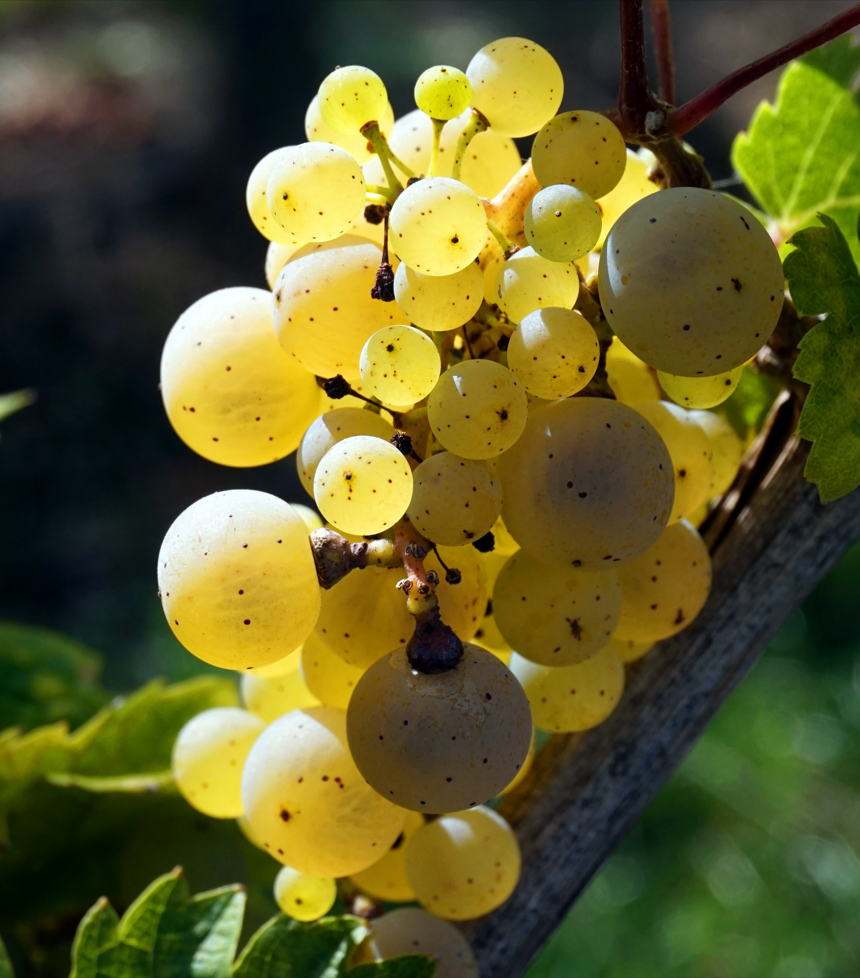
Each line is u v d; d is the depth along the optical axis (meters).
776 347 0.24
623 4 0.21
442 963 0.23
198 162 1.67
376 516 0.21
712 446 0.24
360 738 0.21
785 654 0.86
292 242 0.22
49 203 1.64
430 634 0.21
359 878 0.24
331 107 0.22
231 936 0.23
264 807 0.22
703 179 0.22
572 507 0.21
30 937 0.27
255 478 1.26
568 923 0.69
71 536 1.19
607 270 0.21
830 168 0.26
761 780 0.77
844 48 0.26
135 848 0.27
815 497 0.24
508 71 0.22
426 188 0.21
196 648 0.21
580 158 0.21
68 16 2.14
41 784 0.26
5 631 0.32
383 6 1.80
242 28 1.64
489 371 0.21
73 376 1.39
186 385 0.23
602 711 0.23
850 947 0.67
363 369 0.21
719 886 0.71
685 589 0.23
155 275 1.53
